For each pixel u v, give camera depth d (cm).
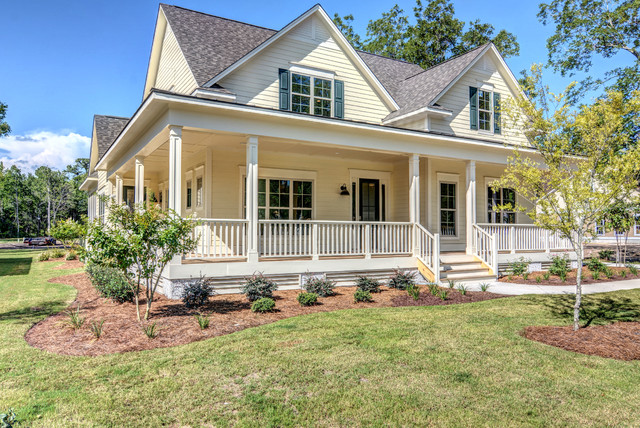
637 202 898
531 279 1240
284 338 604
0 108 2477
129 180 1764
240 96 1161
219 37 1329
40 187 6794
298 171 1357
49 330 654
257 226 970
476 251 1310
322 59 1310
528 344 590
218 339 596
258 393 420
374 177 1516
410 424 363
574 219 671
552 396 423
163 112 908
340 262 1072
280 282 1001
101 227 689
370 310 800
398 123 1445
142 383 443
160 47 1520
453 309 820
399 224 1184
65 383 441
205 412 380
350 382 448
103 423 359
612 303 901
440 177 1483
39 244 4062
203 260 933
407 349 560
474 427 360
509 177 732
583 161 666
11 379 452
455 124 1441
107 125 1984
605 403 409
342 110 1329
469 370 488
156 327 655
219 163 1220
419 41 3158
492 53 1537
